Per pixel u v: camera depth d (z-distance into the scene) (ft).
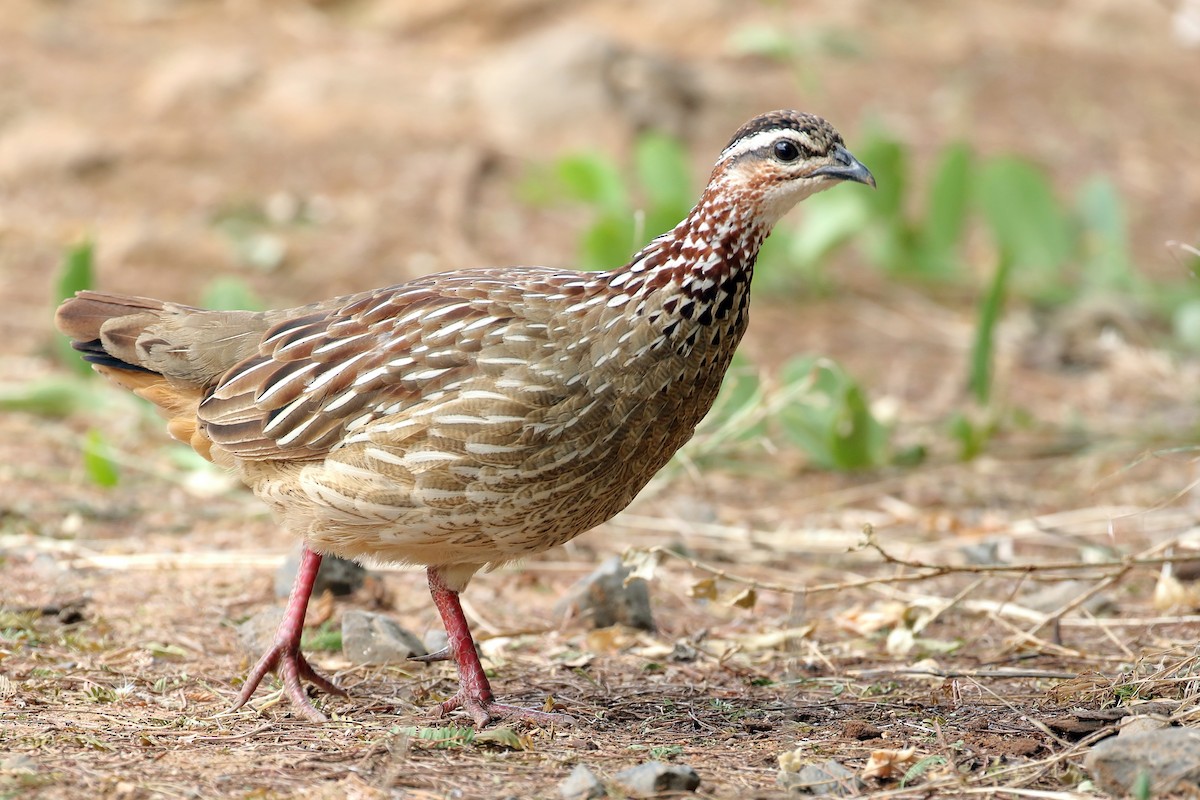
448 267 58.34
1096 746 22.09
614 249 50.29
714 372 26.37
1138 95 79.10
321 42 80.38
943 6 89.76
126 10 83.56
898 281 61.16
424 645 30.45
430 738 24.02
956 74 80.38
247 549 36.68
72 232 61.05
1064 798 21.65
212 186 65.26
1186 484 43.06
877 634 32.42
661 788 21.68
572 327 25.34
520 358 25.05
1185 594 32.78
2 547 35.45
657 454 26.32
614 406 25.27
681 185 55.31
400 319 26.12
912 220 63.52
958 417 45.57
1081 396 51.42
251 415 26.66
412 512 25.38
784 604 34.76
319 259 59.36
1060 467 45.11
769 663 30.32
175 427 28.50
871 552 37.78
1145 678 26.66
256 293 55.93
